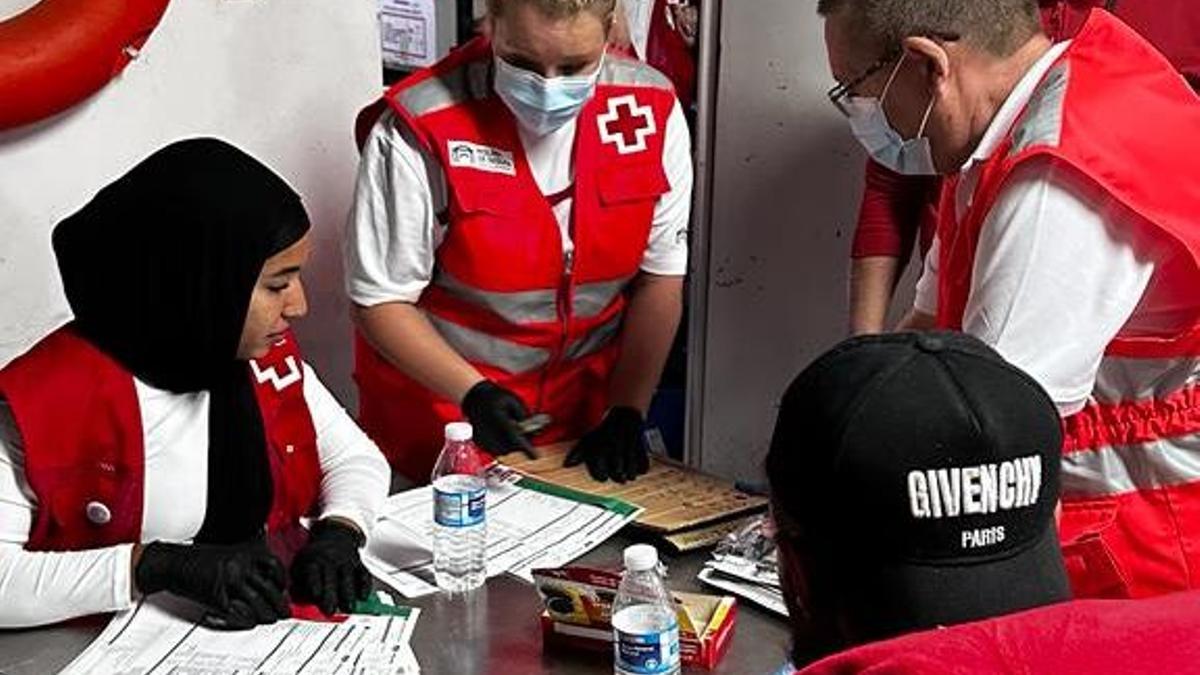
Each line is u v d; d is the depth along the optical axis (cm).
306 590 155
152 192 155
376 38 241
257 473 169
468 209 189
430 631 151
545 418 206
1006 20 140
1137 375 144
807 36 248
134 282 156
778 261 261
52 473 156
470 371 191
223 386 165
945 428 85
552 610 146
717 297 261
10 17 200
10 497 156
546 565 165
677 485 187
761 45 248
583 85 182
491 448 185
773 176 256
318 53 234
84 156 212
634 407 203
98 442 158
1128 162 133
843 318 267
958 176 149
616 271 202
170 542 157
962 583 83
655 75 204
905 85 145
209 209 154
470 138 189
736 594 157
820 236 261
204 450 164
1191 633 76
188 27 218
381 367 206
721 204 256
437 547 166
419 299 202
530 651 146
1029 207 132
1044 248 131
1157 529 148
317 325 245
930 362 88
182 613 152
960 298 146
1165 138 136
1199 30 216
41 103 199
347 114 240
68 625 153
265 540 169
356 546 165
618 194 197
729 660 144
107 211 156
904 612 83
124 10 203
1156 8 216
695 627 143
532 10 175
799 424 88
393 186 190
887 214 223
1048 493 87
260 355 164
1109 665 74
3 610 150
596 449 194
